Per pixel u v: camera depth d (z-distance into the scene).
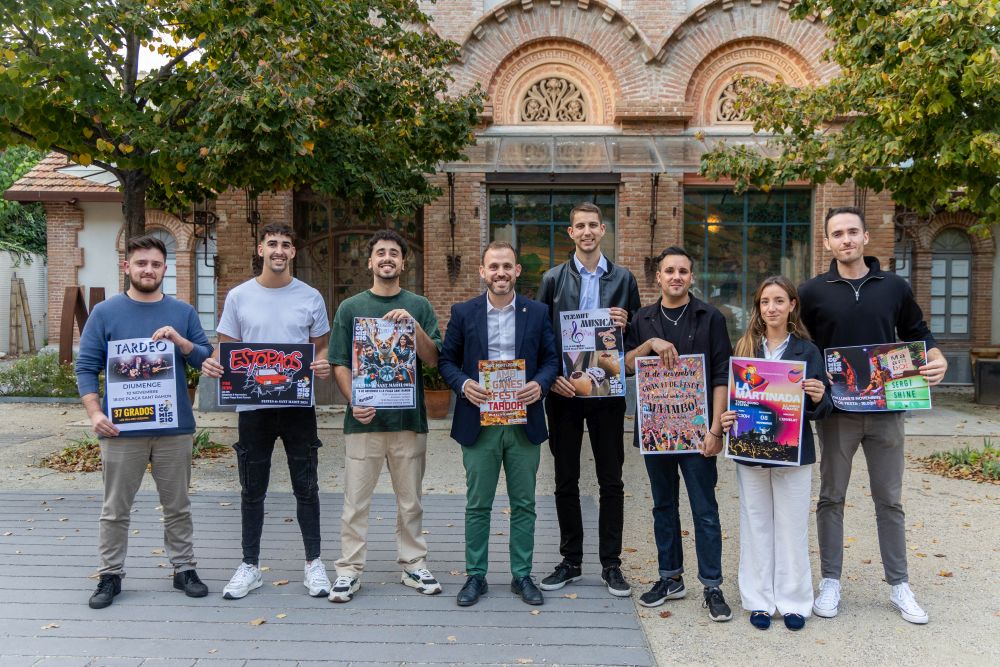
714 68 11.83
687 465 3.99
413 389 4.07
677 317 4.06
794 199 11.70
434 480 7.11
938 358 3.80
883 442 3.88
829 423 3.95
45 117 6.60
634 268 11.46
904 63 6.73
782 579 3.83
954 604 4.05
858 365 3.86
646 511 6.01
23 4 5.93
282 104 6.14
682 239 11.55
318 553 4.19
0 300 18.62
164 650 3.44
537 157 11.05
